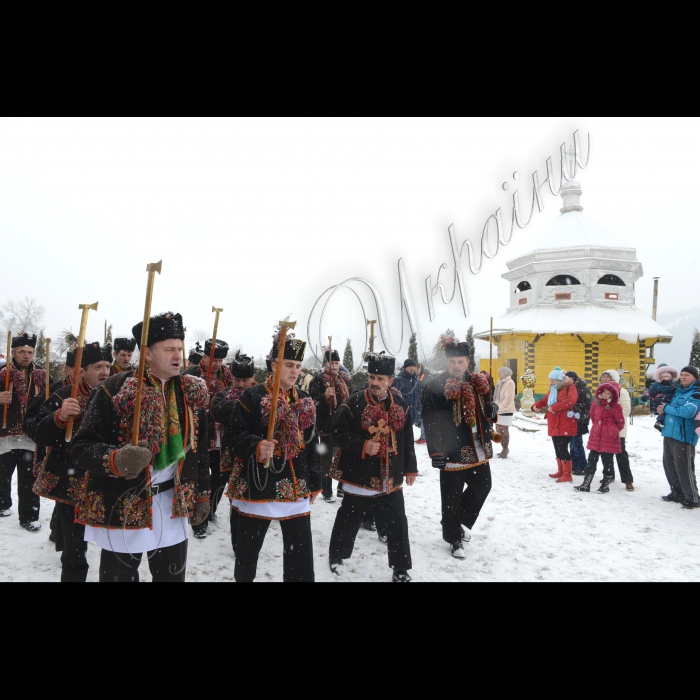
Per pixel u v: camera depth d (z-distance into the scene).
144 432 2.29
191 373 4.95
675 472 6.09
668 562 4.13
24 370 4.85
